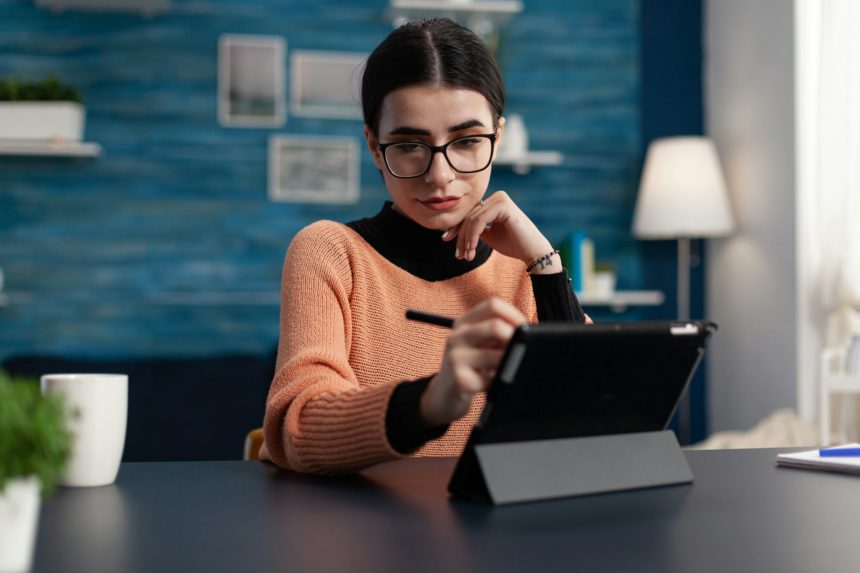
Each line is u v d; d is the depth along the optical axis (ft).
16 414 1.94
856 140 10.52
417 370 4.56
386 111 4.01
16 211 12.34
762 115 12.29
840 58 10.59
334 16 12.98
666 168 12.42
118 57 12.51
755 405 12.50
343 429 3.10
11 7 12.30
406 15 12.88
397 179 4.14
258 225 12.85
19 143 11.76
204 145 12.73
